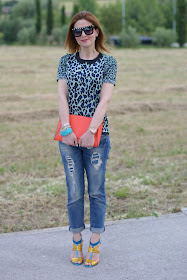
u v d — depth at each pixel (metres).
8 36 60.69
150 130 8.43
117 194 4.59
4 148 6.89
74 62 2.86
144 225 3.66
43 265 2.96
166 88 14.48
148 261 2.99
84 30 2.75
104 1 116.19
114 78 2.85
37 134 8.03
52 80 16.58
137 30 82.62
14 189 4.82
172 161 6.04
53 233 3.53
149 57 27.58
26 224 3.85
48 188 4.79
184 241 3.31
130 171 5.57
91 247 2.98
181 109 11.01
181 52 32.91
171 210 4.10
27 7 82.94
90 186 2.93
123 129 8.51
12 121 9.37
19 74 18.16
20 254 3.13
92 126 2.72
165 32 49.72
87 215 4.07
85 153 2.85
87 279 2.75
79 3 86.69
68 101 2.89
